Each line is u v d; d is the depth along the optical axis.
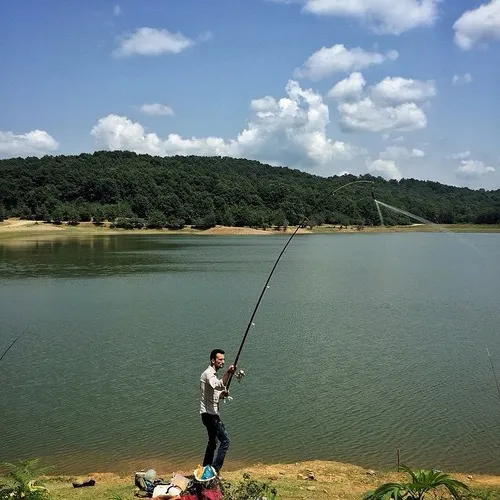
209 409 9.43
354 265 68.44
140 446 14.32
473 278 54.62
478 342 26.45
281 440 14.76
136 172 194.50
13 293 42.41
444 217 144.12
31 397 18.12
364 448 14.30
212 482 8.17
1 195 173.38
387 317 33.19
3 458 13.52
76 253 82.38
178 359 23.02
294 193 183.50
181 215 167.38
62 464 13.20
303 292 44.34
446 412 16.89
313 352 24.34
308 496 10.04
